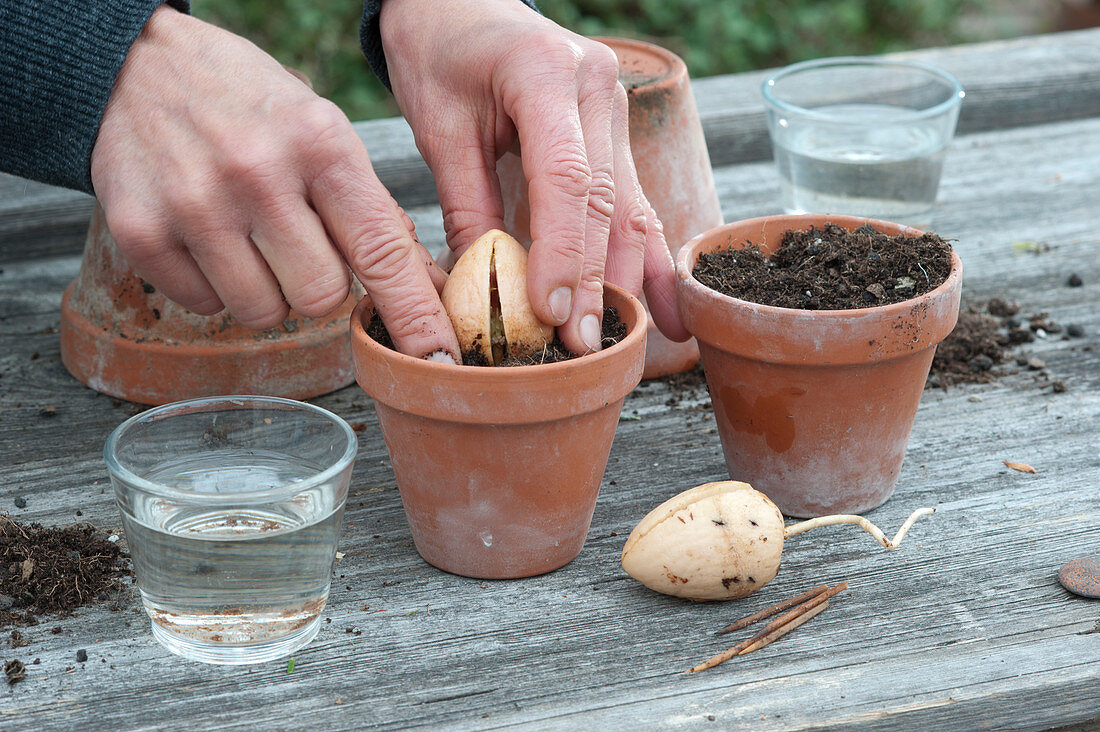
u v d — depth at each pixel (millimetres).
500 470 877
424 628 880
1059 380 1024
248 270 889
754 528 877
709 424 1000
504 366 885
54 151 894
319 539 857
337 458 884
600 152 902
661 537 878
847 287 926
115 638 875
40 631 878
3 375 1034
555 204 877
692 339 1035
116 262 1002
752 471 940
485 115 909
